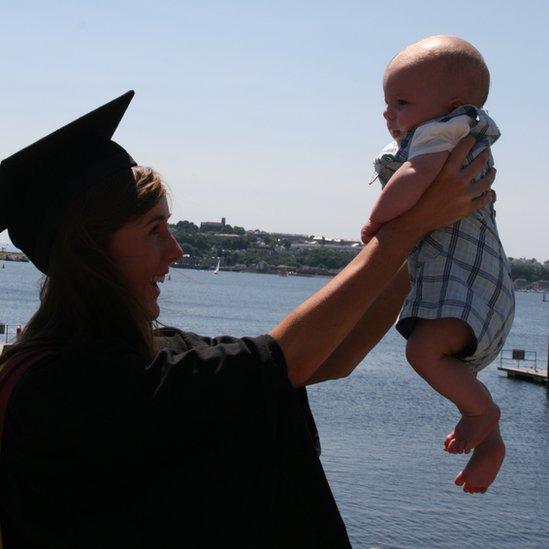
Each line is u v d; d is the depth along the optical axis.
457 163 2.55
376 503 21.17
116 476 2.26
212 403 2.24
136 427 2.23
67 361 2.31
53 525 2.27
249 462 2.27
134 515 2.24
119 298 2.46
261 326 79.50
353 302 2.38
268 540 2.24
